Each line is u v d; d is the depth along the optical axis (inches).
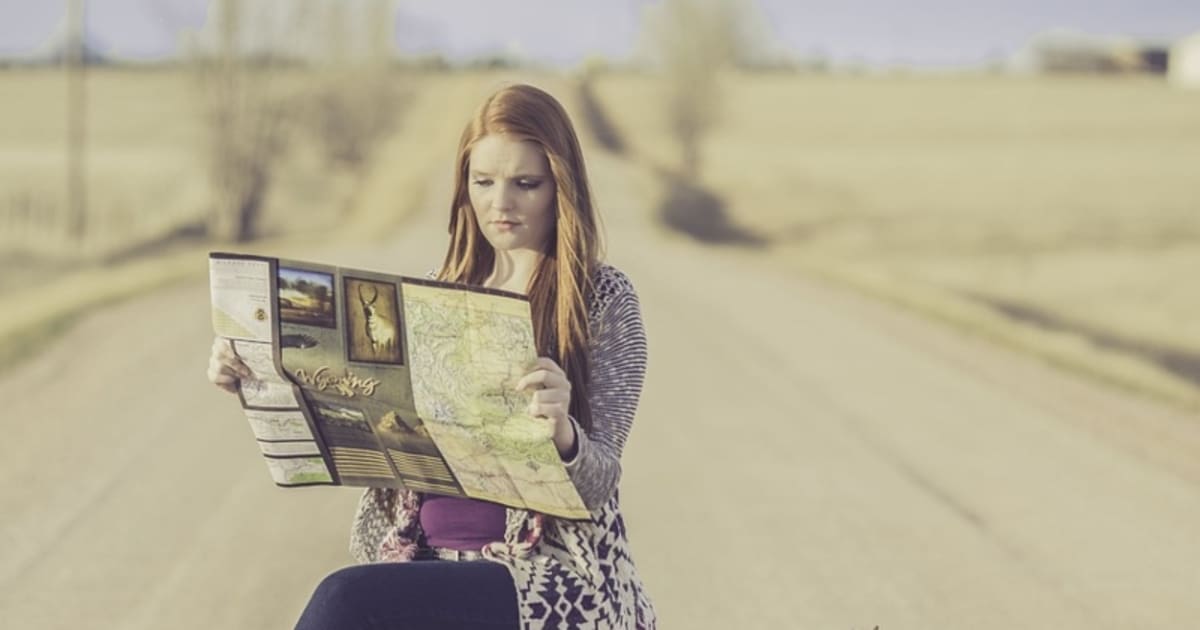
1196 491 318.0
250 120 1567.4
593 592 97.6
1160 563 254.5
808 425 389.4
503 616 95.3
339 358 97.0
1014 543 266.4
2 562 238.7
